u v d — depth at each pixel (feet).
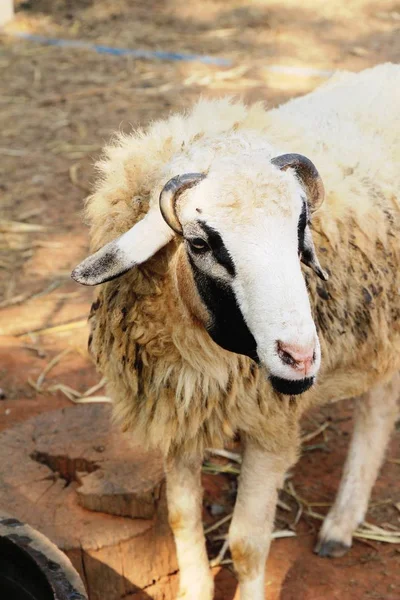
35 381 19.77
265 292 9.77
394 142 14.76
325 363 13.20
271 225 9.96
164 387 12.48
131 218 11.96
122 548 14.16
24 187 28.50
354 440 16.30
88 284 10.96
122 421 13.71
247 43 42.52
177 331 11.76
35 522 14.28
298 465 17.76
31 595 11.65
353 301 13.23
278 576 15.10
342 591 14.76
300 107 15.51
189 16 46.65
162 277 11.61
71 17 46.06
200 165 10.85
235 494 16.90
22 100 35.50
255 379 12.31
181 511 13.71
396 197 13.89
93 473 14.87
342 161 13.74
